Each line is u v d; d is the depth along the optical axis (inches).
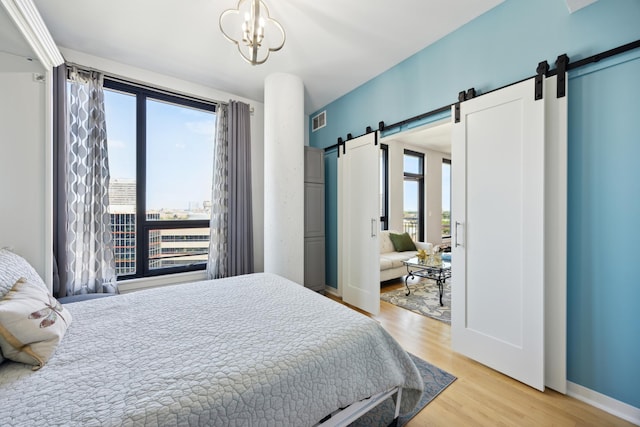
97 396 31.0
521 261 68.0
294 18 80.1
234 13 77.7
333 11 77.4
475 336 77.8
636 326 55.5
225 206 123.8
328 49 96.1
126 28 83.8
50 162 67.2
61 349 41.4
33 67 64.4
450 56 87.4
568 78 63.2
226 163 124.8
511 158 69.7
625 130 56.3
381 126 112.2
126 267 107.8
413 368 51.9
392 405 61.0
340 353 43.2
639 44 53.8
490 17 77.2
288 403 35.7
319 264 140.7
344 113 133.4
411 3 74.7
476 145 77.2
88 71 94.7
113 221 105.0
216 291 69.1
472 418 56.6
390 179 197.6
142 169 109.7
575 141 62.5
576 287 62.9
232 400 32.1
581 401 61.4
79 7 74.7
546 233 65.2
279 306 59.1
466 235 79.7
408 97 101.7
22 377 34.5
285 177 113.6
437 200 240.7
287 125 113.3
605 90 58.5
